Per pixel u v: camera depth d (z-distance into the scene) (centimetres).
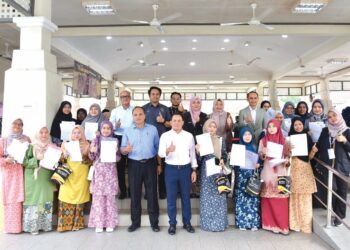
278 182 326
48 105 374
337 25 740
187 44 1055
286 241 312
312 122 376
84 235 330
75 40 866
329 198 312
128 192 402
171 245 303
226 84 1781
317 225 325
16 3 362
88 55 1031
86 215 364
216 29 747
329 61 1102
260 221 347
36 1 392
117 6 629
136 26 746
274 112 456
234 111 1909
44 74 369
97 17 689
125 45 1020
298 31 742
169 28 748
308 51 999
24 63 375
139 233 335
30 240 317
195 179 342
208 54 1219
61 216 337
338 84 1588
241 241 312
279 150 326
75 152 333
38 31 379
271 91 1460
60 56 923
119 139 385
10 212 332
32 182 331
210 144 329
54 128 379
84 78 994
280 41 962
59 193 339
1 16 380
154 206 343
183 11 660
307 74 1430
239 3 618
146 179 341
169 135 331
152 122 384
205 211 341
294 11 604
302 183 332
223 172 338
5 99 370
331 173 311
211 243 308
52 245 304
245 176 342
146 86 1845
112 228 341
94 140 341
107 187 339
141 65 1352
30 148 331
